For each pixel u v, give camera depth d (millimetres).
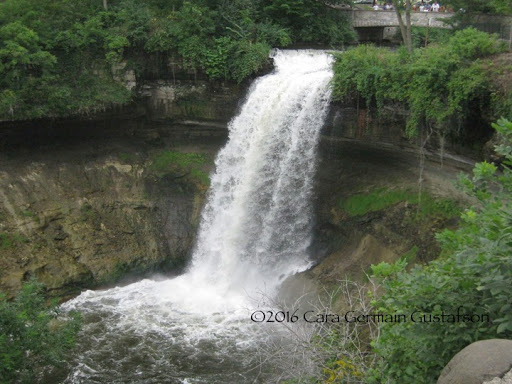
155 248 22938
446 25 26500
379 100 17828
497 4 21469
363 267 18297
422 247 17156
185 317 18625
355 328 10281
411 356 7789
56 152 23328
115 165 24234
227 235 22328
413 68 16234
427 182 18125
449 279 7043
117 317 18688
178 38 23547
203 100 24094
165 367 15617
